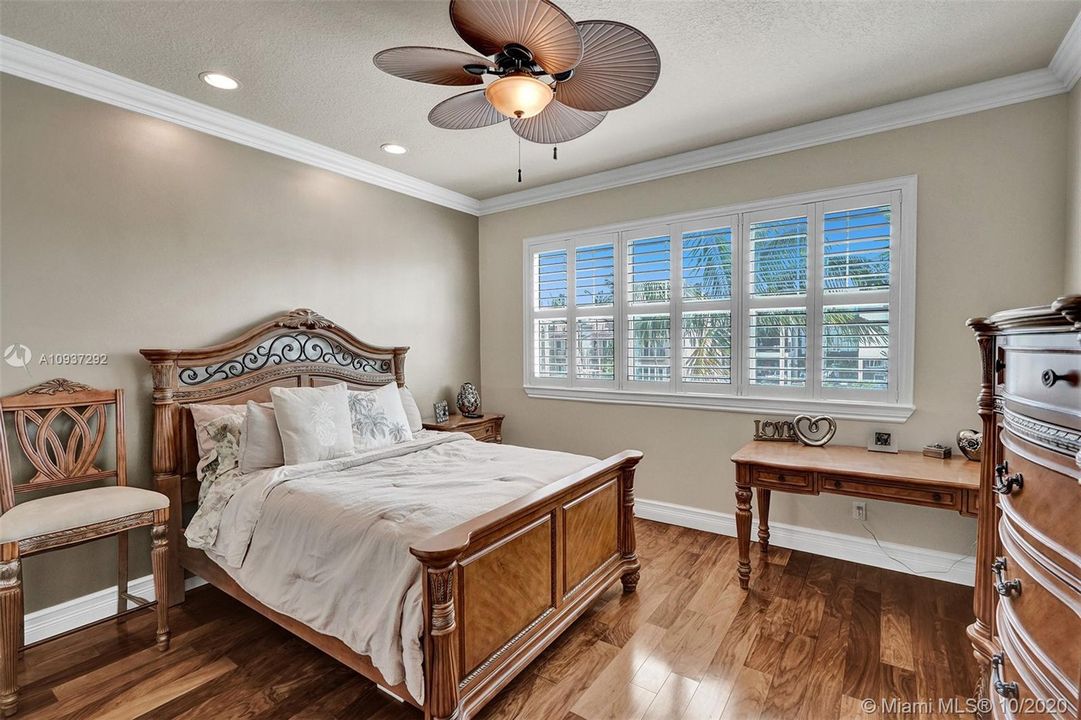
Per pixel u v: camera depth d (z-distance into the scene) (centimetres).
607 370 405
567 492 221
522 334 452
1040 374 110
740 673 201
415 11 197
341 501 201
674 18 203
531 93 174
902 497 233
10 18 198
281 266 325
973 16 202
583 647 220
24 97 224
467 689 166
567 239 421
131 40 215
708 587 274
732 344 345
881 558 296
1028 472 117
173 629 238
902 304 286
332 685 197
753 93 266
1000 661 130
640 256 384
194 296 283
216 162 292
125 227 256
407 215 409
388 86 257
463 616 166
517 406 458
